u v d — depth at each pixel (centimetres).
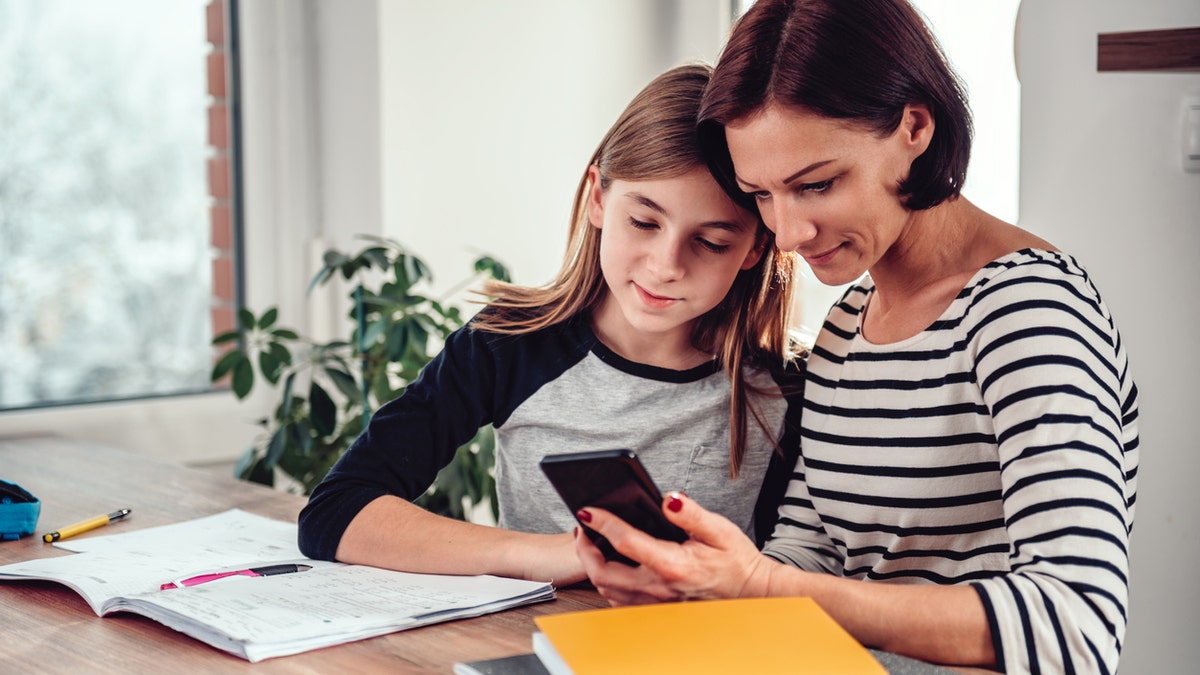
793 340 127
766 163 88
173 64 215
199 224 221
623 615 80
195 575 103
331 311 230
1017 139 189
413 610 92
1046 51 169
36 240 202
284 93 225
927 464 99
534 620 84
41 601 101
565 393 123
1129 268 166
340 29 220
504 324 124
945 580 102
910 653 82
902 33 87
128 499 143
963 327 94
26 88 199
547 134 234
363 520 108
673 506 80
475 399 123
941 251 99
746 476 123
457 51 220
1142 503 167
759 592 84
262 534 122
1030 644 78
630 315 111
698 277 108
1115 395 86
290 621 88
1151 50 113
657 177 103
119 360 212
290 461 195
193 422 216
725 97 89
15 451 177
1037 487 81
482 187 226
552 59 232
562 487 79
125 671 83
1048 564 79
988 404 90
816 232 89
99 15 206
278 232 227
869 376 103
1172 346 163
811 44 85
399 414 119
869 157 87
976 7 195
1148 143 162
